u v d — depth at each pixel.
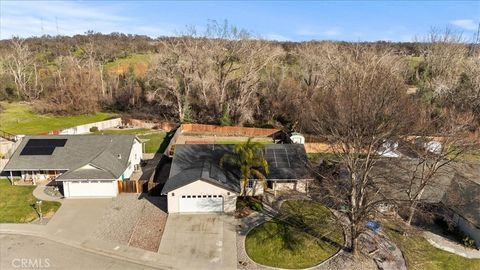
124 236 27.05
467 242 26.77
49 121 62.28
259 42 60.91
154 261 24.22
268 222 29.20
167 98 65.69
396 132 25.59
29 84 77.19
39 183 36.09
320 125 29.25
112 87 76.56
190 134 58.47
